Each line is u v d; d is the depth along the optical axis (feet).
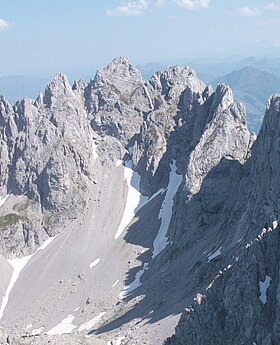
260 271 257.14
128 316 436.76
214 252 440.04
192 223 567.59
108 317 481.87
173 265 497.87
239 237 407.85
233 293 257.34
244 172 542.57
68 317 544.62
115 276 589.32
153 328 329.52
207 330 258.57
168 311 356.59
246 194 472.85
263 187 417.69
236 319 250.37
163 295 438.81
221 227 490.90
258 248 262.88
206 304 267.18
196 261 460.14
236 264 271.69
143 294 482.69
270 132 447.42
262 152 454.81
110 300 542.98
